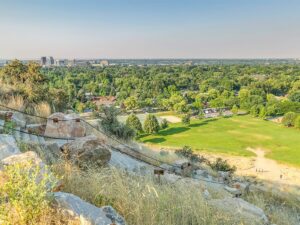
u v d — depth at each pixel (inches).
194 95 5428.2
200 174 541.0
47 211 140.8
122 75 7308.1
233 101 4827.8
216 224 221.3
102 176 230.4
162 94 5442.9
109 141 486.0
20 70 759.7
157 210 204.1
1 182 144.7
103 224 145.5
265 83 5979.3
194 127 3567.9
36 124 386.9
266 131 3422.7
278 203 528.7
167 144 2672.2
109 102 4675.2
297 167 2063.2
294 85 5851.4
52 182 163.8
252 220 255.6
